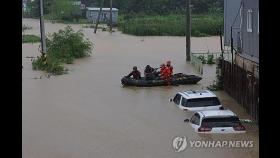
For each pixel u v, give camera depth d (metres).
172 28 77.44
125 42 64.94
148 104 26.62
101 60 46.00
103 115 24.50
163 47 58.25
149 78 32.38
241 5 28.98
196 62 40.12
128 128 21.98
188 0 44.28
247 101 23.86
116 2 109.25
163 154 18.36
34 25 95.31
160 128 21.72
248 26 27.58
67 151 19.12
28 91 30.81
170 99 27.33
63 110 25.67
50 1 113.44
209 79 34.69
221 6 101.00
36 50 54.81
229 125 20.09
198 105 24.42
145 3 105.31
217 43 62.81
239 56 28.84
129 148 19.22
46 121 23.39
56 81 34.56
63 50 46.69
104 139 20.44
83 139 20.52
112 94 29.72
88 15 104.81
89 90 31.06
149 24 81.56
